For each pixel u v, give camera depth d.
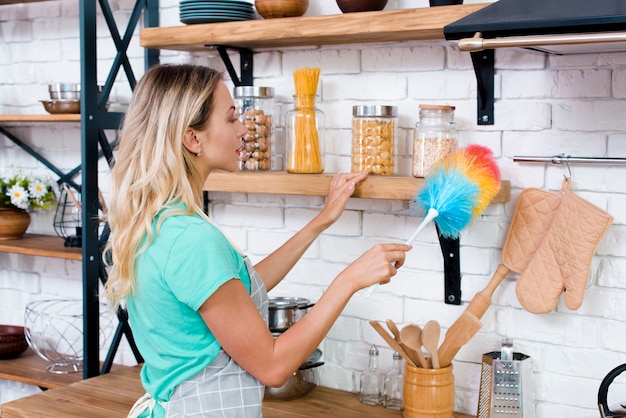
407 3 2.20
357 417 2.10
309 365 2.23
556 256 1.97
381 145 2.11
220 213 2.58
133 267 1.63
